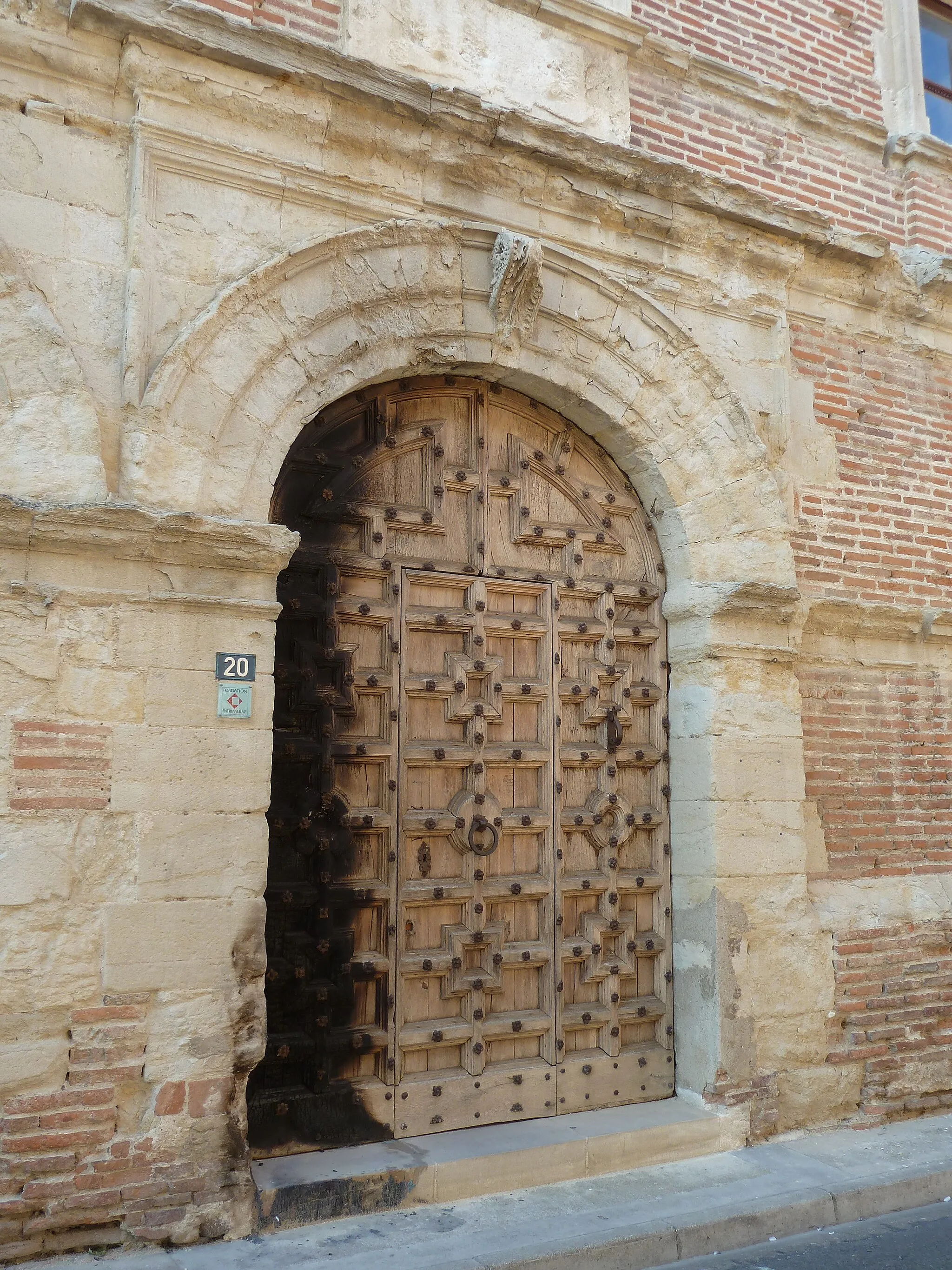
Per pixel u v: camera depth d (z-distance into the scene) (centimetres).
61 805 405
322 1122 477
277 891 480
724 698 585
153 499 432
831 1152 546
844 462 669
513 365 549
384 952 503
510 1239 424
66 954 400
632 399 583
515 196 555
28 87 441
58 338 423
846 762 642
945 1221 491
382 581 530
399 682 525
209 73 467
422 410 554
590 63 600
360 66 494
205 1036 419
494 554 565
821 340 675
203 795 432
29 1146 386
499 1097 523
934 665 690
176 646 434
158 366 441
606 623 593
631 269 593
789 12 701
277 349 473
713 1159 529
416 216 523
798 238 642
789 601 602
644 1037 578
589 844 576
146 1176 402
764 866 580
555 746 566
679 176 591
